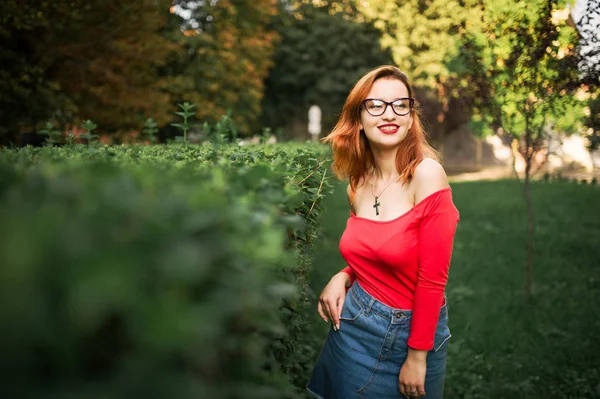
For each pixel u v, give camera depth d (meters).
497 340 4.67
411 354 2.22
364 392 2.35
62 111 9.28
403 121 2.32
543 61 5.21
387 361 2.31
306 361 3.60
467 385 3.99
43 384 0.64
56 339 0.63
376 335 2.31
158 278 0.69
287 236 1.81
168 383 0.67
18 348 0.61
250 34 19.28
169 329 0.65
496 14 5.25
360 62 27.97
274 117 29.27
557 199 11.67
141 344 0.65
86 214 0.70
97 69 10.70
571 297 5.75
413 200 2.25
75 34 10.09
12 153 2.40
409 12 22.00
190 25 17.42
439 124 24.86
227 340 0.84
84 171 1.01
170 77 15.12
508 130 5.84
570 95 5.28
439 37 20.94
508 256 7.38
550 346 4.54
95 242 0.67
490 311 5.30
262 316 1.02
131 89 11.59
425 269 2.16
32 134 7.67
